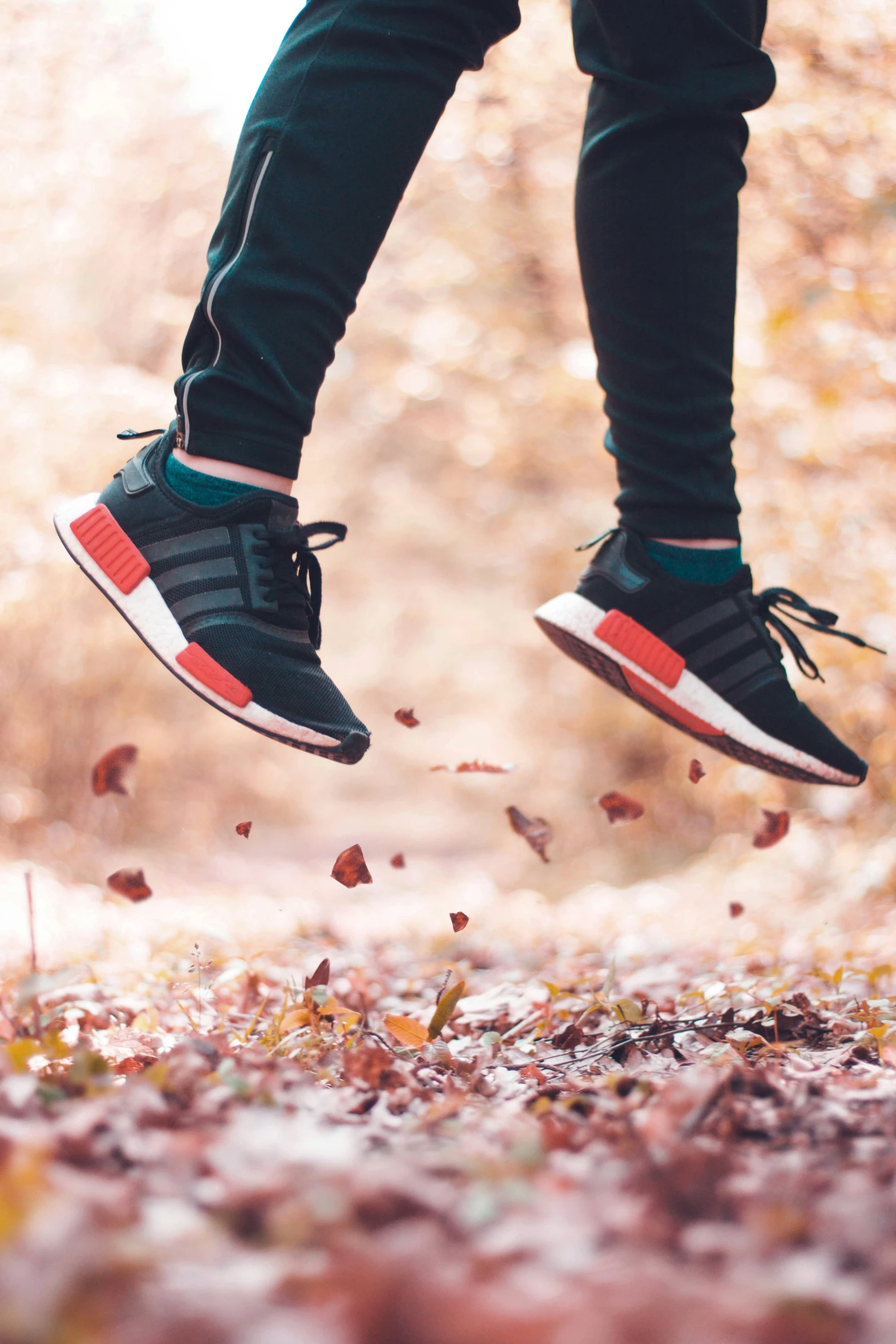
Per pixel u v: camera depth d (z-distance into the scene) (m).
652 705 1.64
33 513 5.24
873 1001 1.73
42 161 5.08
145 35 5.12
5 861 5.47
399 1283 0.82
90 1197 1.01
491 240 6.34
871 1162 1.14
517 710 8.40
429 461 10.72
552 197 5.91
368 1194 1.05
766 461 4.66
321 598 1.54
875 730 4.41
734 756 1.65
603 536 1.64
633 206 1.56
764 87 1.55
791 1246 1.01
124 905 4.50
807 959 2.49
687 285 1.56
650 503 1.61
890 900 3.84
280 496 1.49
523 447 6.89
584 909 5.77
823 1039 1.57
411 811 16.38
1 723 5.96
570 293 6.47
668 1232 1.03
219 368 1.46
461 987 1.61
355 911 5.75
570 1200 1.07
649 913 5.04
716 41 1.53
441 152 5.59
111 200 5.56
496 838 9.66
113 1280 0.84
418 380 7.01
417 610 12.73
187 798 8.07
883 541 4.10
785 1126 1.24
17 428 5.16
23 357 5.34
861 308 3.72
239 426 1.47
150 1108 1.21
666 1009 1.72
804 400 4.19
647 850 7.24
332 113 1.44
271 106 1.45
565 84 5.19
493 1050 1.58
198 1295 0.82
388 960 2.92
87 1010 1.66
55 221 5.29
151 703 7.21
